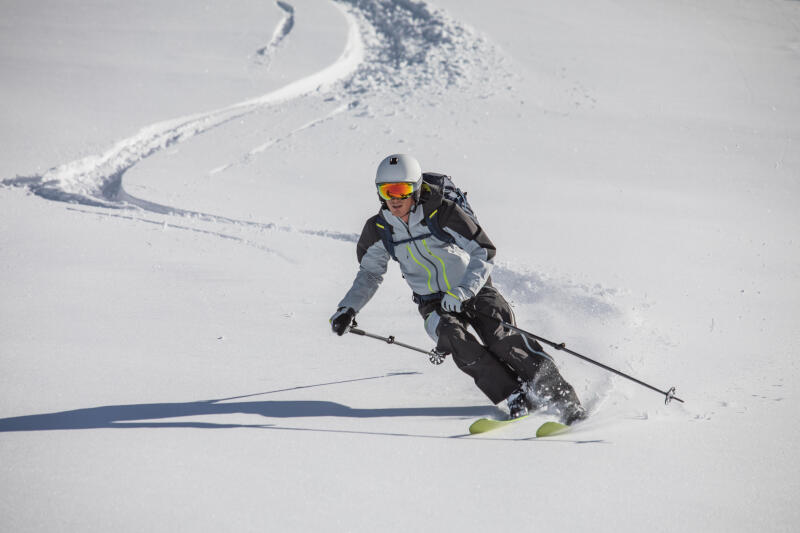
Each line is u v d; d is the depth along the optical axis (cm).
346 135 4159
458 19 6812
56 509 834
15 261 2127
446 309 1245
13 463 956
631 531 823
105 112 4419
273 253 2375
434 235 1267
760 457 1027
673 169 3606
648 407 1252
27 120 4166
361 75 5700
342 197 3089
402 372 1449
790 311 1898
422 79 5428
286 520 828
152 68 5388
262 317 1758
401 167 1212
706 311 1889
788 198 3231
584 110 4625
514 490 923
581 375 1427
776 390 1325
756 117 4519
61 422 1118
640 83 5222
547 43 6206
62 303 1783
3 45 5747
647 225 2811
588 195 3191
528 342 1264
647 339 1655
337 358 1513
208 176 3381
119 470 944
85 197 3106
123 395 1252
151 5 7069
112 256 2238
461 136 4116
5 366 1363
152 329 1630
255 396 1278
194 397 1260
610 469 991
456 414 1234
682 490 926
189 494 882
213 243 2458
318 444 1066
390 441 1091
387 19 7025
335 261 2316
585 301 1942
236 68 5509
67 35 6106
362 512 853
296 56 5844
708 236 2692
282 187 3225
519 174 3475
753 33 6819
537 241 2577
